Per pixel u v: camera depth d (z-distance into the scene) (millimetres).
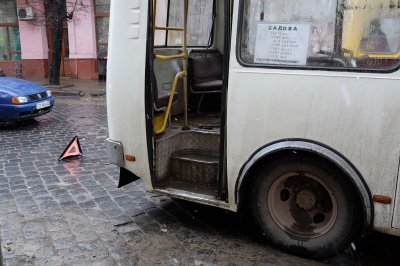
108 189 5332
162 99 4621
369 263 3557
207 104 6199
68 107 11969
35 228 4168
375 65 3078
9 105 8781
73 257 3619
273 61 3406
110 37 4188
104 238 3982
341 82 3170
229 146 3656
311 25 3268
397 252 3740
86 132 8766
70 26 17531
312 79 3262
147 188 4273
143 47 3988
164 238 3992
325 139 3262
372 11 3068
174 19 5395
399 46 2996
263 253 3717
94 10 17344
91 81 17391
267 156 3574
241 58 3512
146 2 3930
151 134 4117
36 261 3545
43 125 9422
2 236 3977
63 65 18453
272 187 3643
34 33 18391
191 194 4035
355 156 3178
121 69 4129
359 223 3365
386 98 3031
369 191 3188
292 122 3361
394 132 3031
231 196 3756
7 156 6867
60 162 6543
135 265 3504
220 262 3557
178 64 5672
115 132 4309
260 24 3426
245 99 3512
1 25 18953
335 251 3479
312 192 3562
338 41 3186
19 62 19062
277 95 3389
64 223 4301
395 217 3141
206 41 6297
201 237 4023
